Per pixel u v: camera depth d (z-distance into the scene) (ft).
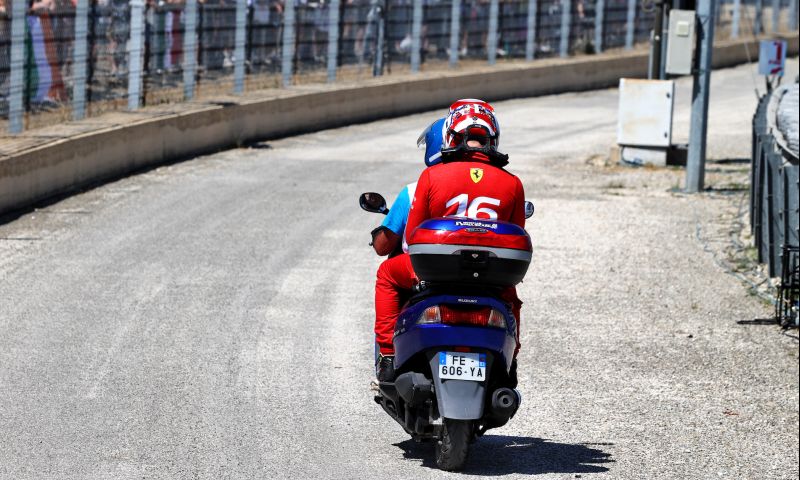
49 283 118.73
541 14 389.39
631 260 140.36
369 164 219.20
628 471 71.61
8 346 96.17
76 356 94.07
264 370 92.07
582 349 101.81
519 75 364.79
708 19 191.52
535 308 116.06
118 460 70.74
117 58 214.90
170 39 233.14
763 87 390.42
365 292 120.47
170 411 81.05
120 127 192.54
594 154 243.81
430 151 72.59
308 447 74.49
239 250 138.72
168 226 151.64
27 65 183.11
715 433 80.18
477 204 68.13
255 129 247.50
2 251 132.87
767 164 132.16
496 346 65.57
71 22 195.93
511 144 259.19
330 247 142.51
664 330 109.29
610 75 409.28
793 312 112.06
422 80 320.09
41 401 82.33
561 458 73.82
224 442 74.84
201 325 105.19
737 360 99.81
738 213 174.40
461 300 65.67
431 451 74.38
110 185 182.39
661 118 225.35
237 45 258.16
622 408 85.51
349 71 307.37
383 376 70.13
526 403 86.12
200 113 223.71
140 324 104.63
